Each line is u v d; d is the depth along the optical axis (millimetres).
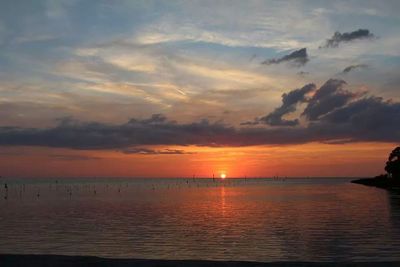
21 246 30562
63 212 61781
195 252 27891
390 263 13672
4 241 33031
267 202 82938
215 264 13891
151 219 50531
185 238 34188
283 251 27797
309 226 41375
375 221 44844
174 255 26891
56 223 46125
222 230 39312
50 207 72938
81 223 46031
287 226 41781
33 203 84750
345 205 70188
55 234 36906
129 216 54594
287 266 13586
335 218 48750
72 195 121312
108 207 72438
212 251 28172
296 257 25656
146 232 38125
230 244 31000
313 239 32688
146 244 31250
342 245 29516
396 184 148000
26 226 43219
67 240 33344
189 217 52812
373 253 26297
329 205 71062
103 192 143500
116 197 109188
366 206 67188
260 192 135375
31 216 55125
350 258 24938
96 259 14508
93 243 31828
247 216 53469
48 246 30469
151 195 121000
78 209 68000
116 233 37406
